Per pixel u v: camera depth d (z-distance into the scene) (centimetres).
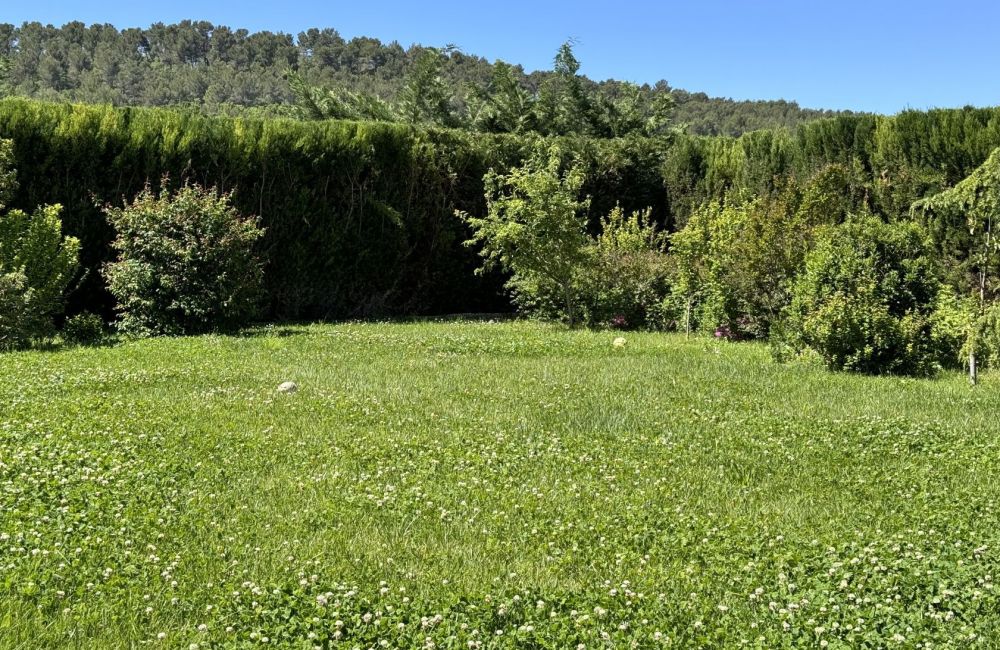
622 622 453
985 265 1298
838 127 1900
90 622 440
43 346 1426
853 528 609
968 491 687
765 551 561
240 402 964
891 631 438
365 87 9806
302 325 1906
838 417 955
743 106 8756
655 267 1933
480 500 655
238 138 1919
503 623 451
